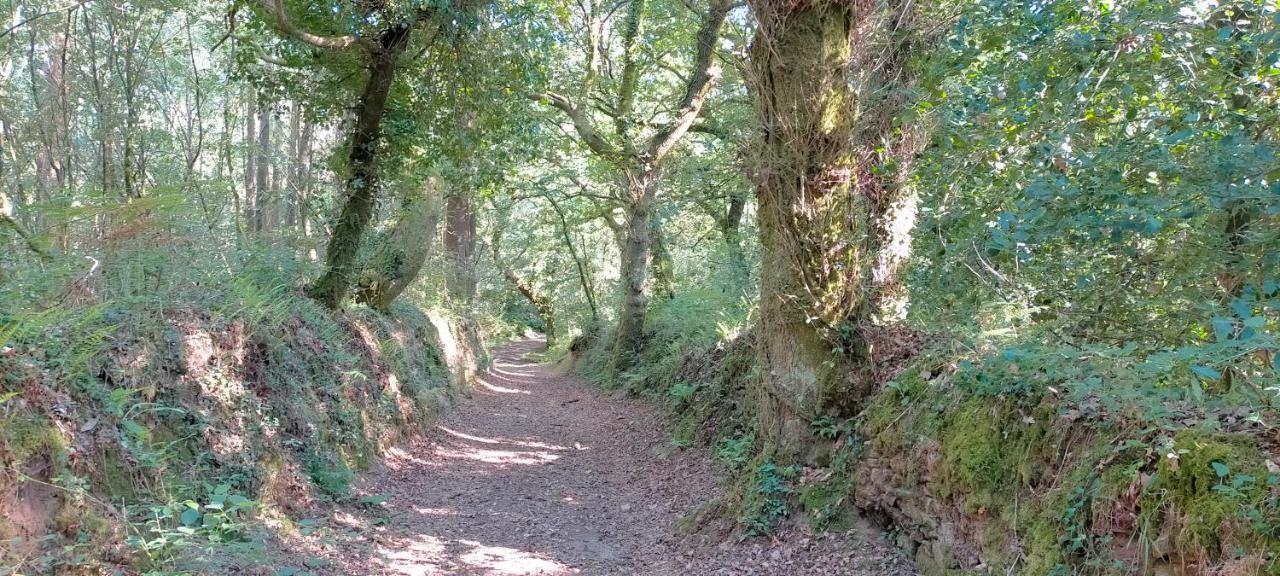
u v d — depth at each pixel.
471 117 10.30
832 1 5.96
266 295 7.57
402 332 13.49
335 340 9.55
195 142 18.08
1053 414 4.14
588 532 7.24
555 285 32.41
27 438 3.94
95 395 4.70
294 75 10.70
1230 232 4.45
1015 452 4.30
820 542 5.56
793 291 6.24
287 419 7.05
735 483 6.78
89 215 5.84
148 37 13.73
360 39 9.16
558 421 14.70
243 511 5.43
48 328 4.74
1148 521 3.28
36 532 3.77
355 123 10.78
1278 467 2.97
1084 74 4.27
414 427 10.95
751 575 5.45
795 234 6.16
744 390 9.41
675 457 9.76
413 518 7.29
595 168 18.58
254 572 4.73
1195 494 3.13
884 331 6.33
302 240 10.55
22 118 13.38
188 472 5.24
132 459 4.69
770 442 6.51
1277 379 3.37
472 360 20.34
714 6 12.81
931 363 5.54
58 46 13.60
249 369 6.91
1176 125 4.14
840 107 6.00
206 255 7.75
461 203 21.52
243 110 19.55
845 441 5.98
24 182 13.39
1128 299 4.85
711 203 16.53
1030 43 4.82
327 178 13.30
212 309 6.88
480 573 5.82
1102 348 4.13
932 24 5.94
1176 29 4.16
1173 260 4.61
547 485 9.22
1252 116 4.04
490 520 7.50
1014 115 4.92
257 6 9.23
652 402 13.85
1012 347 4.64
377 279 13.36
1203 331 4.54
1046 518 3.88
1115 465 3.59
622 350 17.77
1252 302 3.53
